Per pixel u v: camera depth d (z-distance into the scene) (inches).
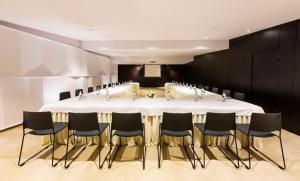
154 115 137.9
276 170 111.4
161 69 743.7
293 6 148.9
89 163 118.1
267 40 218.4
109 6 149.9
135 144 144.4
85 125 111.0
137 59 549.3
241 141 140.5
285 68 191.3
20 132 175.9
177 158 125.5
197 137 142.2
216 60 355.6
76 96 204.4
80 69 315.6
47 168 111.8
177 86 379.9
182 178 102.8
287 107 188.2
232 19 184.7
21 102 199.3
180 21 192.4
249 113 136.2
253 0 137.5
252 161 122.3
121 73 743.1
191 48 301.9
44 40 226.1
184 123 112.8
